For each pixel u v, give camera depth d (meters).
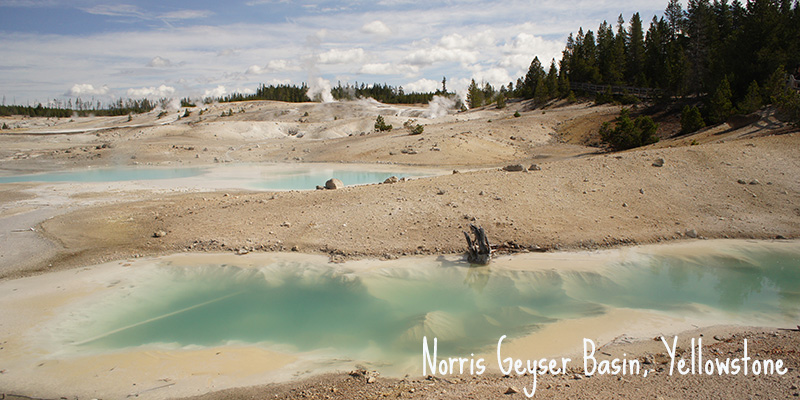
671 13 70.31
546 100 76.12
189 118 108.06
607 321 9.17
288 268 12.57
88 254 13.95
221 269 12.59
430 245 13.88
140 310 10.27
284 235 14.96
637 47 68.62
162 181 30.22
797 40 41.06
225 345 8.64
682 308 9.81
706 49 50.72
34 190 25.42
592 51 76.94
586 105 66.00
